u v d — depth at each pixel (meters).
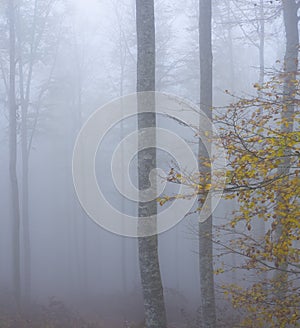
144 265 7.41
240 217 5.44
